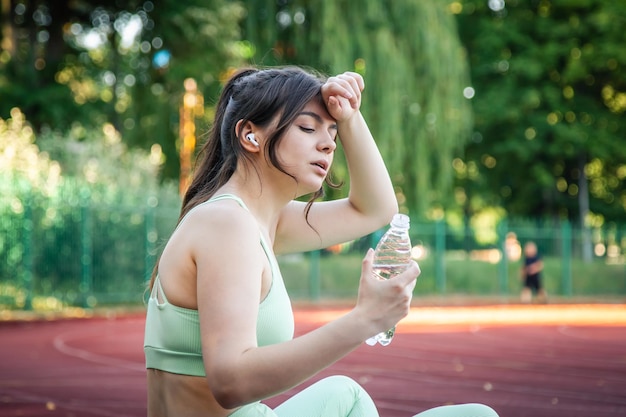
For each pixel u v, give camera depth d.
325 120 2.10
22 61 28.48
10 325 17.23
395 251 2.12
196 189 2.22
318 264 27.03
